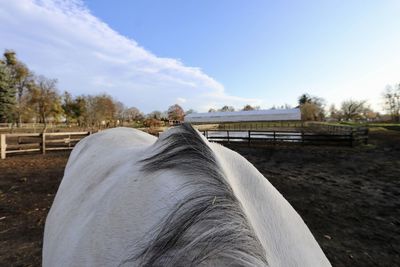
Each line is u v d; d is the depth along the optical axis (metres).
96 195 1.00
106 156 1.38
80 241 0.80
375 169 6.40
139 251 0.59
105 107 34.62
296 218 0.93
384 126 22.89
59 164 6.56
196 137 0.95
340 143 10.88
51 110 29.28
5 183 4.69
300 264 0.71
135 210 0.74
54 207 1.34
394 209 3.61
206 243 0.51
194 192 0.66
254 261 0.51
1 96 28.14
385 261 2.31
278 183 5.04
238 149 10.43
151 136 1.92
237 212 0.60
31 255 2.31
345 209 3.60
